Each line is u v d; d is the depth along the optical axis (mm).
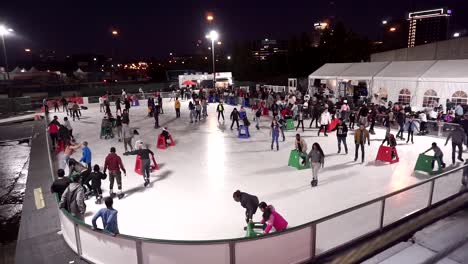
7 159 19062
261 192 10688
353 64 29516
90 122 25344
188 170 13023
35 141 20031
